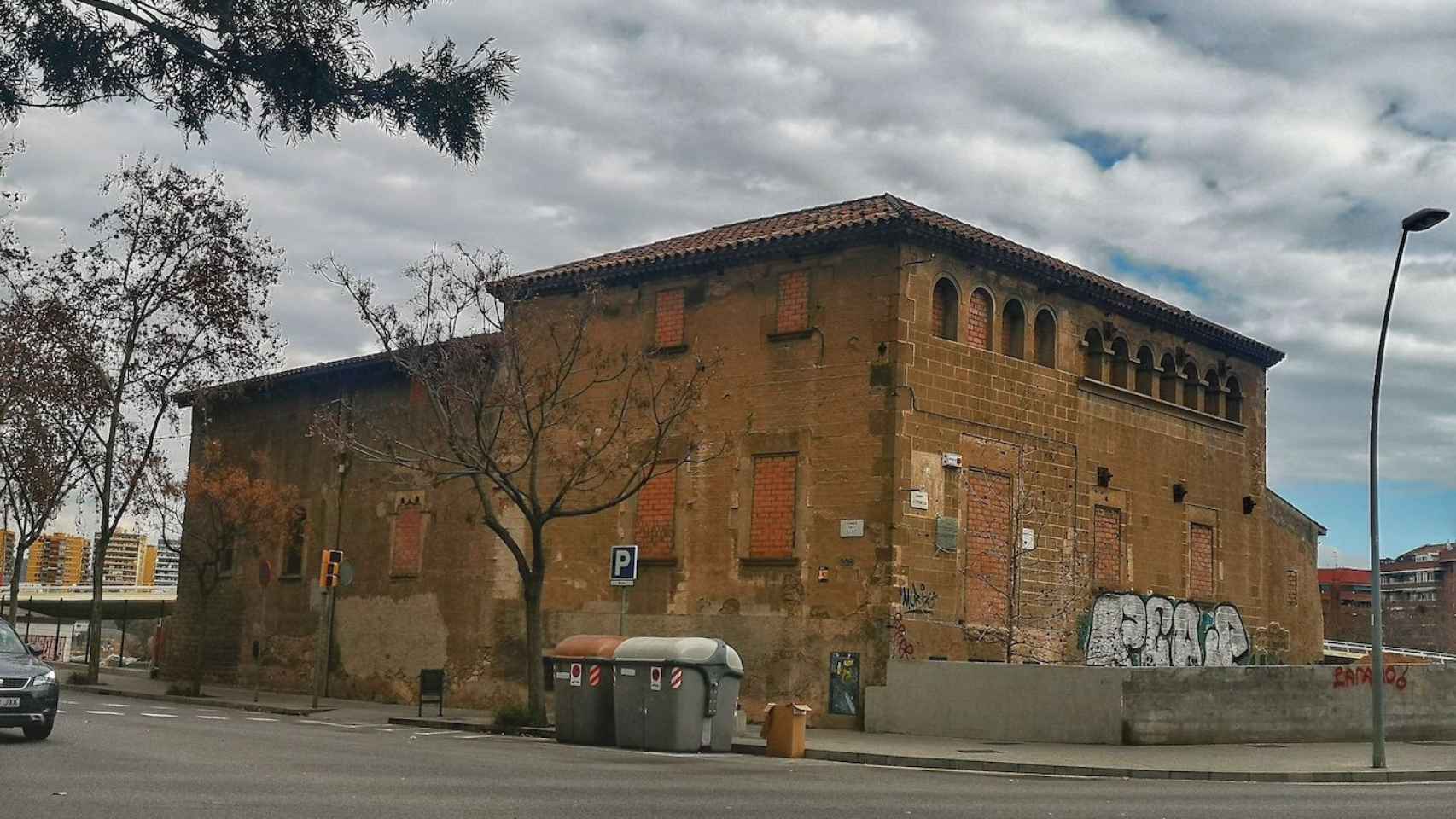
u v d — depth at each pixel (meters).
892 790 15.38
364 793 12.72
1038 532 28.86
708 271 29.41
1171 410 33.25
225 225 36.47
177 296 36.03
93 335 36.25
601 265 30.66
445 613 33.22
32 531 43.62
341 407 36.88
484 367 28.45
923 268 27.02
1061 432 29.84
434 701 28.34
